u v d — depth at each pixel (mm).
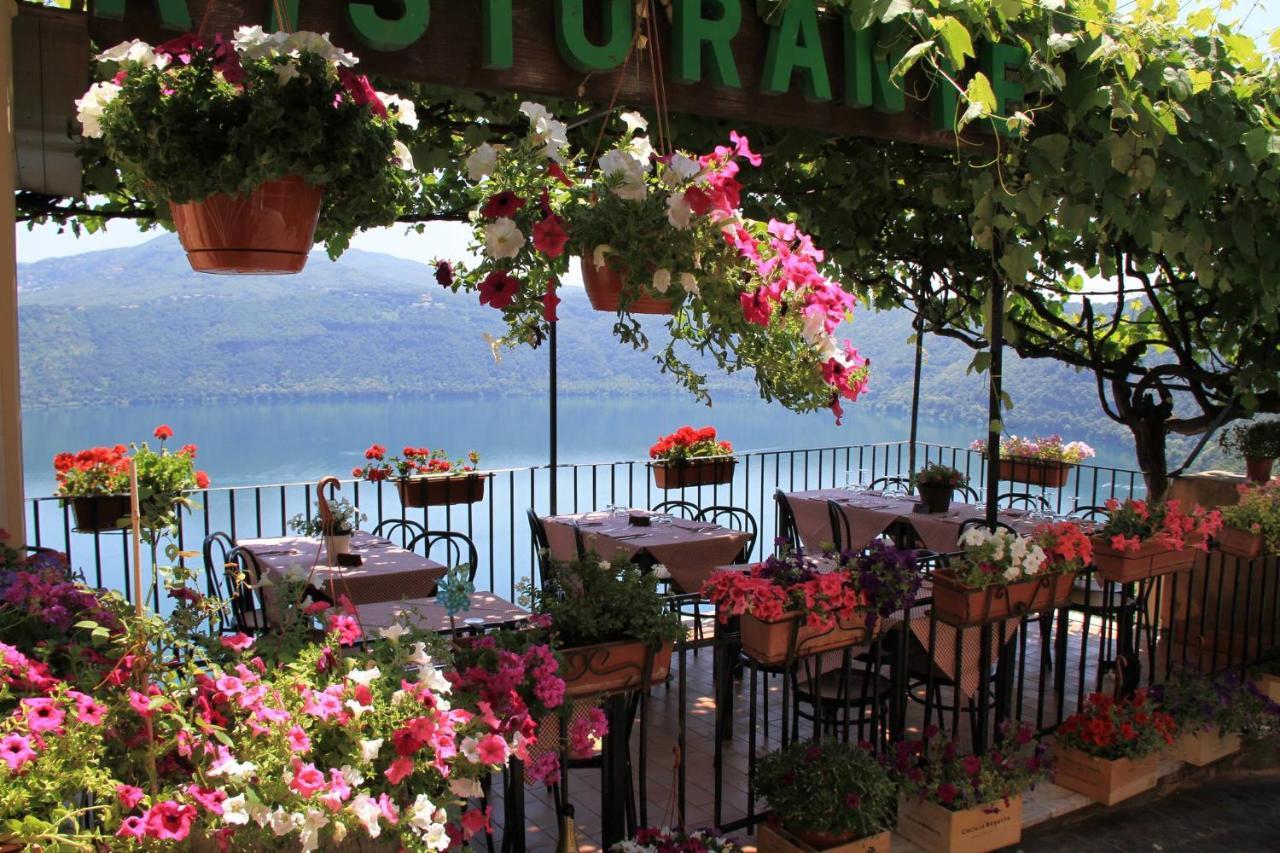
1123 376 6051
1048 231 4383
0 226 2566
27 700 1648
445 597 2887
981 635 3736
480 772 2188
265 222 1889
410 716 2066
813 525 7031
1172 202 3918
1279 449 5832
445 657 2418
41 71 2445
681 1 2805
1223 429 6082
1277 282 4371
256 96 1790
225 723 1904
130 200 4926
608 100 2820
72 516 5676
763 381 2574
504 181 2398
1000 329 3850
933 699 4656
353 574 4605
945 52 3248
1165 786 4211
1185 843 3777
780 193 5125
